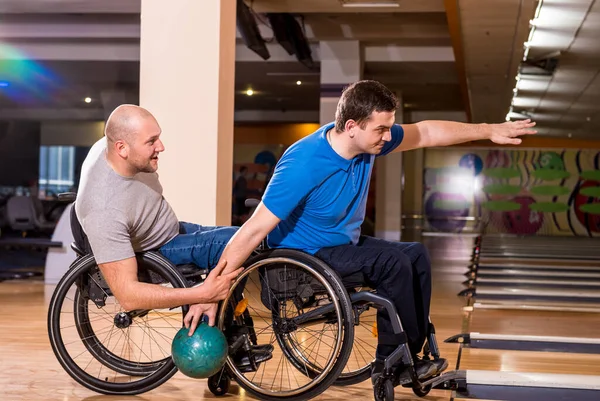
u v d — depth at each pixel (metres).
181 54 5.07
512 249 12.98
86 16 10.73
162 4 5.08
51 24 10.92
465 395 2.88
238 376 2.76
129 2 9.02
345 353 2.55
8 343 3.87
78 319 2.99
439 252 12.33
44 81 14.71
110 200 2.63
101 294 2.93
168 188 5.09
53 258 7.00
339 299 2.55
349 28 11.03
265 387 2.96
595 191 19.31
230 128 5.35
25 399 2.79
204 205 5.05
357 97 2.54
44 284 6.82
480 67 11.53
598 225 19.25
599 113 17.56
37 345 3.82
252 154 18.77
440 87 14.57
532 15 8.44
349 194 2.65
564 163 19.47
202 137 5.05
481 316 5.25
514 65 11.31
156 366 2.99
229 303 2.78
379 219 16.17
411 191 20.03
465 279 7.93
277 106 17.83
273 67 12.48
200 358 2.58
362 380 2.90
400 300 2.60
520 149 19.58
